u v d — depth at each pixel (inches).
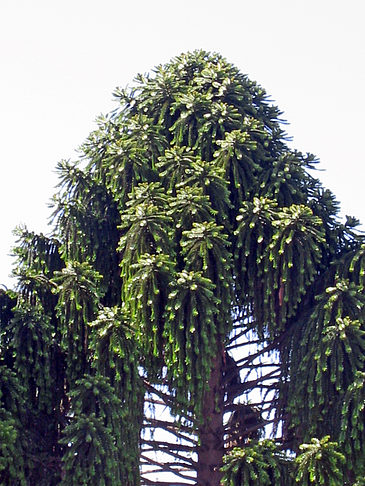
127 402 553.6
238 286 615.2
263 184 630.5
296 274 596.1
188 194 586.2
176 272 583.8
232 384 672.4
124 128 667.4
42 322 578.9
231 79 689.0
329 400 562.3
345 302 576.1
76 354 582.2
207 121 650.2
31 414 573.9
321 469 529.7
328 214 647.8
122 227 589.9
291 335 605.9
